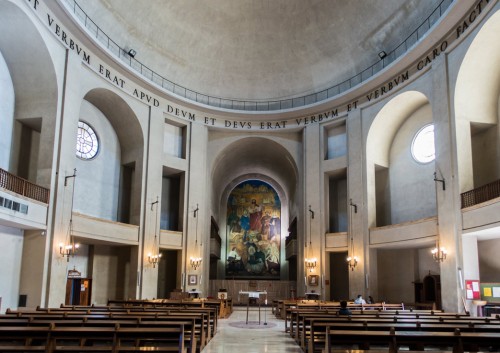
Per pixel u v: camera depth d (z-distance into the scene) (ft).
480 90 55.06
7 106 54.90
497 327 27.32
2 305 49.16
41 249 52.54
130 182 79.00
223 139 89.25
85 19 63.98
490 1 47.78
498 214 45.62
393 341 22.88
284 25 82.07
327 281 79.15
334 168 80.69
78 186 67.82
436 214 63.10
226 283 105.19
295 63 85.51
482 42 51.11
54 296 53.42
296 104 87.71
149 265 73.51
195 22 79.41
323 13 77.71
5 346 22.72
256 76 88.07
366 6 72.13
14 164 55.62
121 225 69.26
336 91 82.43
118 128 76.33
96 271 72.23
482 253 57.26
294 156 88.69
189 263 80.07
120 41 71.92
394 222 74.13
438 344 27.02
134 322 27.48
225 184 122.42
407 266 73.00
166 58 80.02
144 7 72.23
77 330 23.25
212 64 85.35
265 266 122.83
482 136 57.62
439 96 57.88
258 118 87.56
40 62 54.49
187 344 31.96
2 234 49.49
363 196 73.41
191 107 83.97
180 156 84.07
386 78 69.87
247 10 80.07
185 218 81.10
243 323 57.72
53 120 55.31
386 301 74.13
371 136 74.33
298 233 86.74
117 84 69.87
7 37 52.19
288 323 57.98
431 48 60.18
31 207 49.96
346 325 27.30
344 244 77.05
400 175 74.08
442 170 56.80
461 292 52.03
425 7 63.57
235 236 124.67
